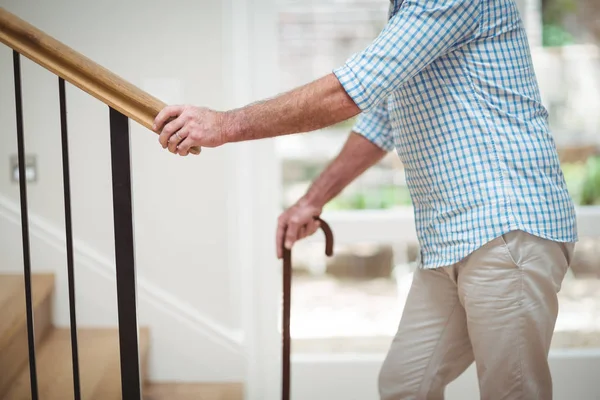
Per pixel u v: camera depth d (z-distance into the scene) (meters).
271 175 2.53
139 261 2.45
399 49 1.32
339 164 1.80
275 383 2.58
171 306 2.45
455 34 1.34
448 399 2.52
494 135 1.39
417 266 1.67
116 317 2.41
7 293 2.18
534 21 2.71
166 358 2.47
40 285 2.27
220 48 2.37
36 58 1.31
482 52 1.39
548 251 1.41
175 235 2.44
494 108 1.39
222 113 1.39
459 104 1.40
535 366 1.43
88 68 1.30
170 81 2.38
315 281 4.39
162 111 1.34
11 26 1.29
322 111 1.37
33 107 2.34
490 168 1.39
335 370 2.54
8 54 2.31
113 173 1.34
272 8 2.46
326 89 1.36
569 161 2.88
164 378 2.47
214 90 2.38
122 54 2.36
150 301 2.44
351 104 1.36
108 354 2.19
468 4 1.33
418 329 1.63
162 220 2.43
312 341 2.80
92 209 2.38
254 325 2.49
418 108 1.44
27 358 2.10
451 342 1.61
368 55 1.34
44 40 1.30
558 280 1.45
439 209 1.46
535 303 1.40
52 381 2.00
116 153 1.34
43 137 2.36
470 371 2.50
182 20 2.35
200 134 1.36
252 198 2.44
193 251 2.44
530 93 1.44
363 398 2.55
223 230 2.44
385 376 1.67
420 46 1.32
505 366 1.43
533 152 1.40
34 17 2.33
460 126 1.40
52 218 2.38
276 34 2.48
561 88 2.77
